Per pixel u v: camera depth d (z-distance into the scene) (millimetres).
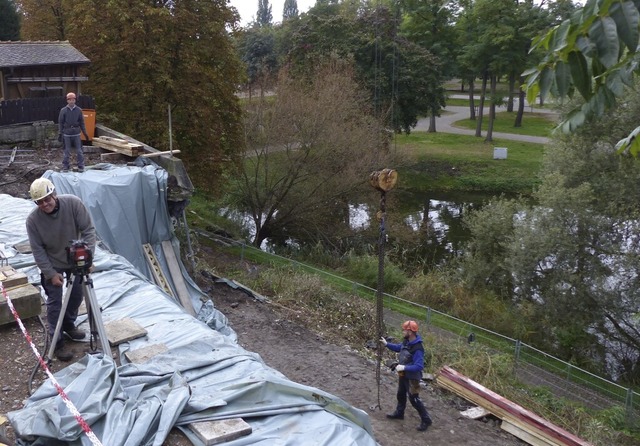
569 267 18766
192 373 5941
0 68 17375
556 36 3484
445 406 11039
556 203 18750
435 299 20766
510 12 43844
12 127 16812
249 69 55969
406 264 26438
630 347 19359
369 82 34875
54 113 17797
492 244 21297
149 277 12836
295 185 26828
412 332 9766
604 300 18203
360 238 27453
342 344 13672
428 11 47750
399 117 37375
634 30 3064
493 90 48625
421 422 9930
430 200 36938
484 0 43531
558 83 3648
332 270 23750
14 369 6125
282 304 15727
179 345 6508
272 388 5559
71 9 23281
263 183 27203
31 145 17016
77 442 4766
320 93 25406
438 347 14312
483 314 19781
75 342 6637
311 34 35812
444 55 48188
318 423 5211
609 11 3127
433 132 52594
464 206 32031
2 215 10820
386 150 26938
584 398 14070
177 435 4992
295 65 34625
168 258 13414
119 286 8141
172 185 13812
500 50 44656
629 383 17891
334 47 34938
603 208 19031
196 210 28859
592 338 19438
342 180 25859
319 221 27672
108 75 22906
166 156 15328
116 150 16031
